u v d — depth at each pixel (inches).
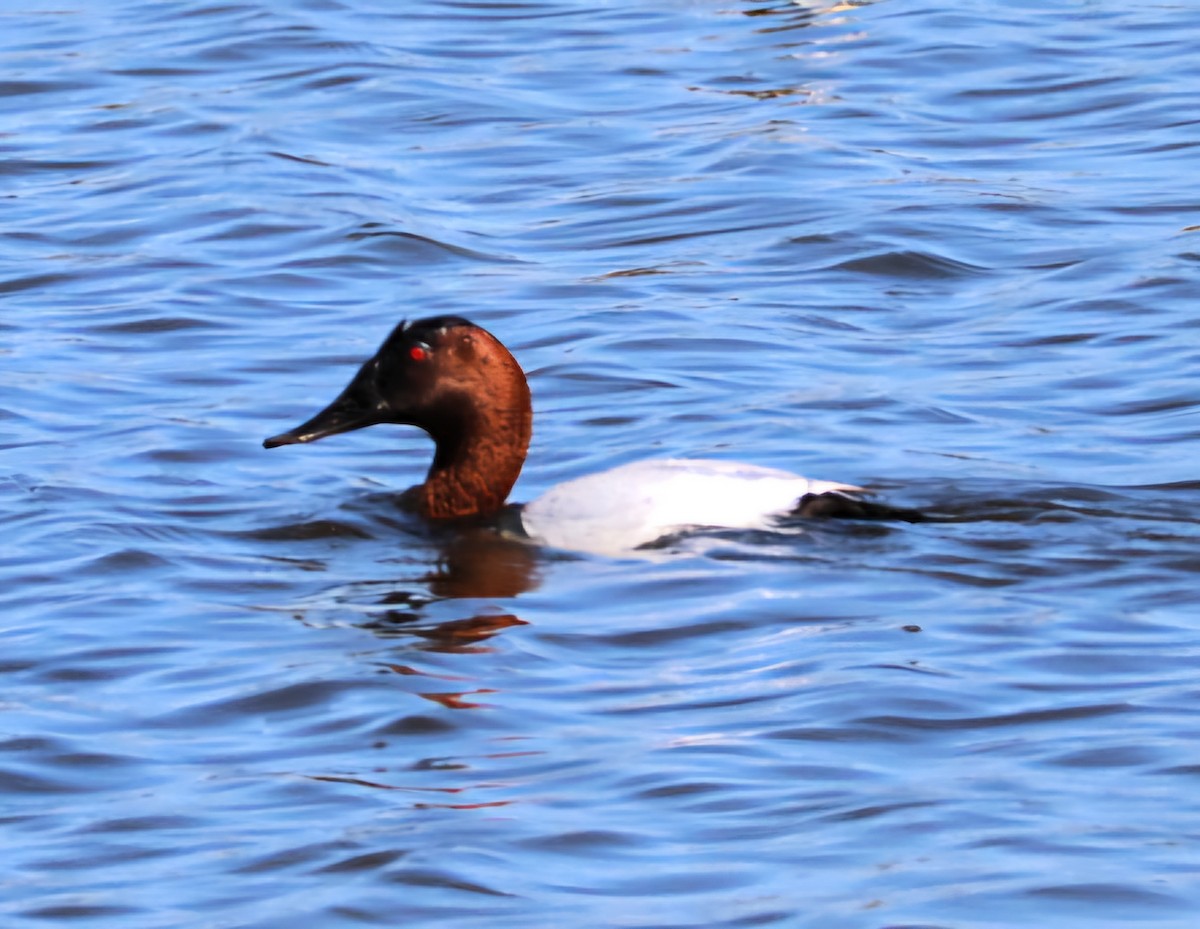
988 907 319.9
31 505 531.8
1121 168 831.1
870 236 756.0
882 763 370.9
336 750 385.4
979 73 967.0
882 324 679.1
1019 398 601.9
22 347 673.0
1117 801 353.1
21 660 432.8
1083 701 394.0
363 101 950.4
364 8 1107.9
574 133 901.2
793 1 1090.7
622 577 467.5
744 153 859.4
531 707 401.1
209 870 340.2
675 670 417.1
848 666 412.8
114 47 1043.9
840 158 853.2
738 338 663.8
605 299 708.0
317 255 761.0
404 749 384.5
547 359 650.8
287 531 515.2
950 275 723.4
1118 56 984.3
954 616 439.2
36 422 603.5
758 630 435.8
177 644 440.1
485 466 520.4
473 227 792.9
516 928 318.3
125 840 352.5
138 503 534.9
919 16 1058.1
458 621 448.1
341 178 847.7
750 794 359.9
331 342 673.6
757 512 494.9
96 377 642.8
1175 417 577.9
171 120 928.9
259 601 466.3
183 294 722.8
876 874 330.6
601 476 511.2
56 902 331.9
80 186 850.8
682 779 366.3
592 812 355.3
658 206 807.1
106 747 389.7
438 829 350.6
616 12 1097.4
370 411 524.7
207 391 630.5
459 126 915.4
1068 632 429.1
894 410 593.3
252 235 784.3
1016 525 493.0
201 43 1044.5
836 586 457.7
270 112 936.3
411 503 531.5
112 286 735.1
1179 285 690.2
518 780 369.1
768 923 317.4
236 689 414.3
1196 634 426.6
